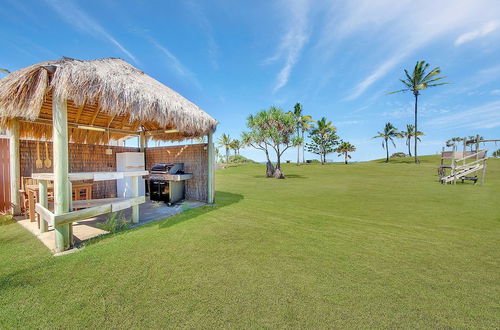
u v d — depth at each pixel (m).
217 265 2.31
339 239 3.14
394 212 4.90
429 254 2.62
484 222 4.08
